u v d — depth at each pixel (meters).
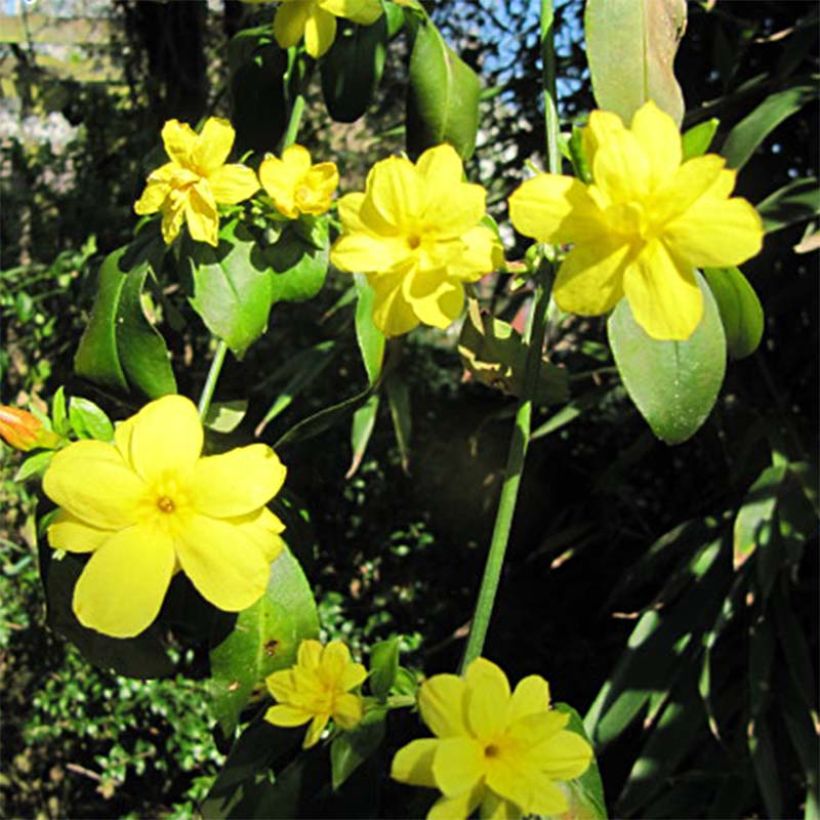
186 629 0.28
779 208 0.49
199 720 0.76
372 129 0.87
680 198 0.19
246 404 0.28
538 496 0.80
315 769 0.23
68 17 0.92
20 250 0.87
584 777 0.23
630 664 0.58
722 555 0.60
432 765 0.19
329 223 0.27
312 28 0.26
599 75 0.25
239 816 0.23
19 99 0.94
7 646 0.78
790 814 0.62
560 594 0.80
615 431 0.77
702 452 0.72
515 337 0.27
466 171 0.72
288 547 0.27
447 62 0.29
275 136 0.32
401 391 0.63
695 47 0.64
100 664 0.26
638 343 0.24
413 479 0.83
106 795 0.79
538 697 0.20
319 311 0.85
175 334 0.79
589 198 0.19
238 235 0.26
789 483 0.55
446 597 0.82
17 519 0.81
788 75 0.57
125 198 0.86
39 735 0.77
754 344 0.26
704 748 0.62
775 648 0.60
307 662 0.22
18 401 0.81
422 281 0.21
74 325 0.83
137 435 0.20
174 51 0.83
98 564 0.20
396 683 0.23
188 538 0.20
